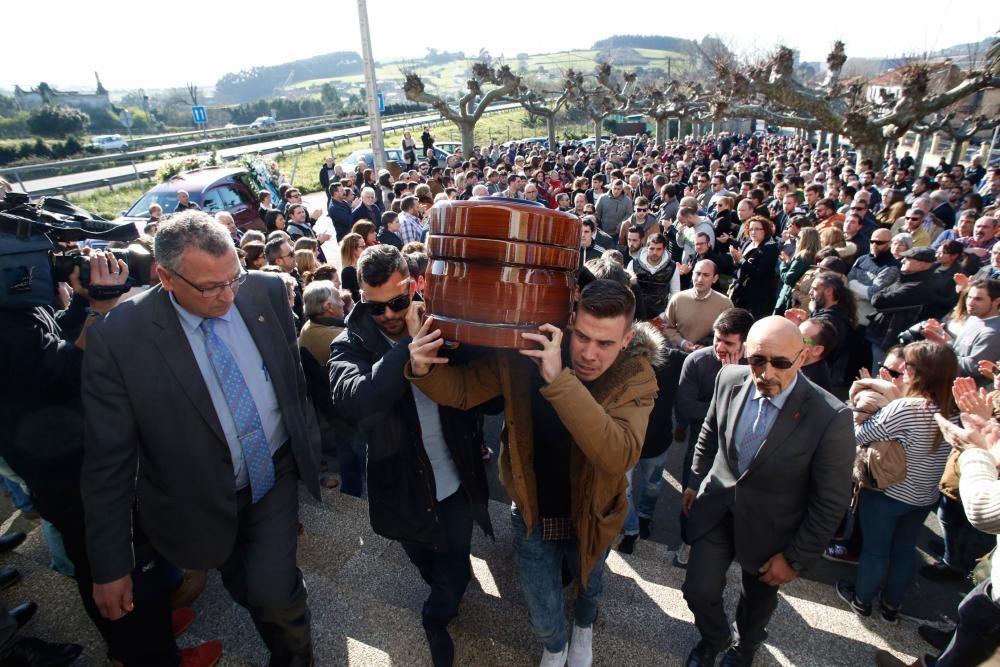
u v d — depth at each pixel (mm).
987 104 22484
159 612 2143
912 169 19609
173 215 1795
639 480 4129
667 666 2465
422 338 1577
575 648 2324
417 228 7562
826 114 14477
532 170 13688
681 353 3754
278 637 2055
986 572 2123
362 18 13039
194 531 1967
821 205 7719
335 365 2223
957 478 2996
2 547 2988
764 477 2201
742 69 16594
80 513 2010
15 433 1911
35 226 1919
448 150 25125
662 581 3129
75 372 1939
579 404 1577
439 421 2324
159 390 1817
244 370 2012
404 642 2453
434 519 2256
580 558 2006
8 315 1863
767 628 2766
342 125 46312
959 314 4188
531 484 1979
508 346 1499
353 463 3869
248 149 30375
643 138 36188
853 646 2693
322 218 15375
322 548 3170
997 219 6266
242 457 2031
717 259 6641
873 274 5637
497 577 2949
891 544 2793
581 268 2807
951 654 2047
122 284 2086
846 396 5738
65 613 2527
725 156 24141
